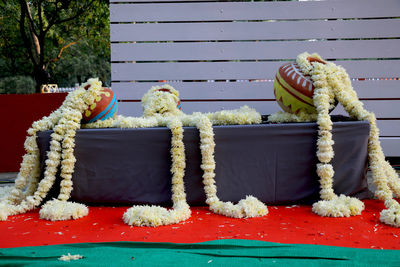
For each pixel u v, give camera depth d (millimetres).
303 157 2730
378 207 2660
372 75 4539
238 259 1783
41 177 2768
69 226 2338
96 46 12062
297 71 2828
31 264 1742
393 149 4613
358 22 4484
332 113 4547
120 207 2797
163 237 2102
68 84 15305
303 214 2529
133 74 4668
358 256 1776
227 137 2705
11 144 4641
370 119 2779
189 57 4629
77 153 2734
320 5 4492
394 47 4488
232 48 4590
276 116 2879
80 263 1737
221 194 2736
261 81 4613
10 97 4574
